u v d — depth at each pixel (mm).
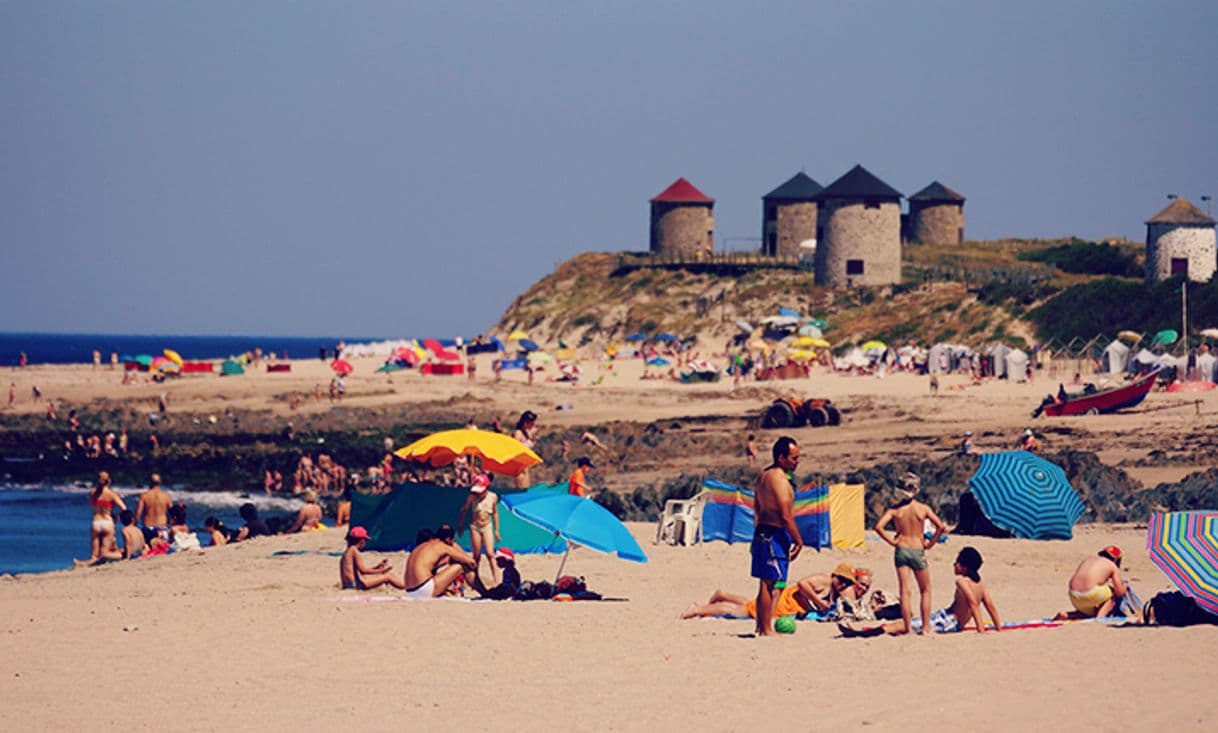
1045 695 41969
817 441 194500
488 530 71562
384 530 88250
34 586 77438
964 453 155125
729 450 194750
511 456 83438
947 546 88750
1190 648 49344
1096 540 92875
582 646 52812
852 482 135000
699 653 51125
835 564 84438
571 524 67188
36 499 193750
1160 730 37375
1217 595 53719
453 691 45125
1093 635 52688
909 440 186625
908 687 44000
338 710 42594
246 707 43031
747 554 86750
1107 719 38688
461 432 84562
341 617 59500
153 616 60156
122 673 48125
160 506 102812
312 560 86625
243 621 58406
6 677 47531
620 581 75438
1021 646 50562
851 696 43094
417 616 59781
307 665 49344
